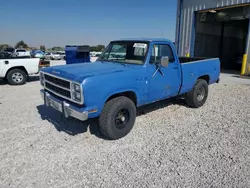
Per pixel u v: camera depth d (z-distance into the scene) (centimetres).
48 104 435
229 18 1437
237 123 488
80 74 363
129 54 467
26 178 287
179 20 1567
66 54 1378
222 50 1897
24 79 968
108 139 401
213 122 494
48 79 435
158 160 331
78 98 344
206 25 1620
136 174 296
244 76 1243
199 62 584
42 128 449
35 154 347
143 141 396
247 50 1249
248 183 278
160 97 483
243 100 697
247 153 353
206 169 308
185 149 366
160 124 479
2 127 453
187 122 493
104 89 359
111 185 274
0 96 729
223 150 363
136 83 410
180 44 1591
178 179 286
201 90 606
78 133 427
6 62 918
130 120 415
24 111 559
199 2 1409
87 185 273
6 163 321
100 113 371
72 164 320
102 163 323
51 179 285
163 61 425
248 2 1150
